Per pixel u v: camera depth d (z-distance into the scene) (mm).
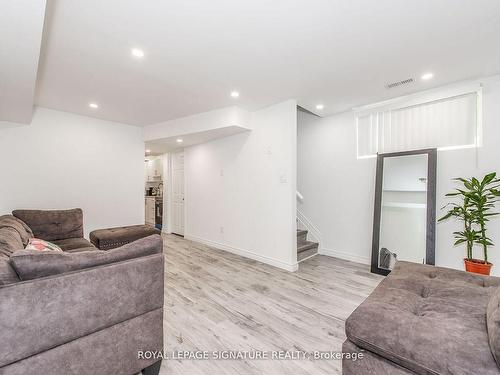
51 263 1112
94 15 1610
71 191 3758
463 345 903
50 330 1082
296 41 1930
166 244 4719
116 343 1288
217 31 1799
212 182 4516
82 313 1171
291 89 2883
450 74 2512
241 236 3949
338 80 2650
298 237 3852
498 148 2514
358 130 3551
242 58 2186
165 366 1534
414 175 2969
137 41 1916
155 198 6629
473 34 1846
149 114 3846
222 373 1477
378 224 3184
